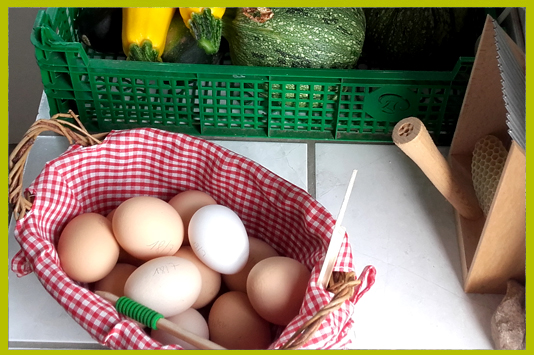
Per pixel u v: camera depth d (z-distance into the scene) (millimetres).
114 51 915
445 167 687
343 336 586
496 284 705
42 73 803
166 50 837
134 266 697
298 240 705
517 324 650
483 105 741
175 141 713
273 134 873
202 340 560
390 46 838
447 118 857
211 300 684
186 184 758
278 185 674
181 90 911
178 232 663
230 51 832
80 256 637
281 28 765
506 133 771
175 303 606
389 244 764
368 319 699
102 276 655
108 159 715
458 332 691
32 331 681
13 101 1104
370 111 827
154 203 661
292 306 616
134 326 552
